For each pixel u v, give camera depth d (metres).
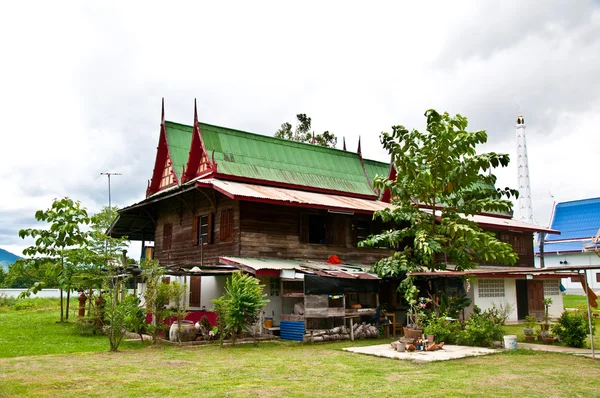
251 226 20.16
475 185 23.44
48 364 11.57
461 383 9.51
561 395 8.59
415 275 17.73
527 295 26.16
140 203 24.33
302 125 42.22
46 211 22.16
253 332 17.72
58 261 21.97
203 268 18.58
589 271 51.59
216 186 19.08
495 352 13.69
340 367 11.34
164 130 26.92
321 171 27.27
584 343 15.19
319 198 22.73
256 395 8.38
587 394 8.70
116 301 14.80
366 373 10.57
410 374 10.48
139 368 11.06
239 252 19.67
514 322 24.92
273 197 19.48
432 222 18.75
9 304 33.19
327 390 8.81
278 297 19.20
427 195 18.64
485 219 28.73
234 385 9.20
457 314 17.94
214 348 14.88
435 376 10.23
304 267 18.11
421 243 17.14
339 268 18.94
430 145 17.98
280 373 10.52
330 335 16.70
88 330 18.31
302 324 16.56
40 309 30.27
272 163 25.42
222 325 15.33
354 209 21.23
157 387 8.98
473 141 17.50
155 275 16.27
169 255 25.28
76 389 8.80
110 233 28.61
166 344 15.68
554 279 27.91
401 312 22.34
